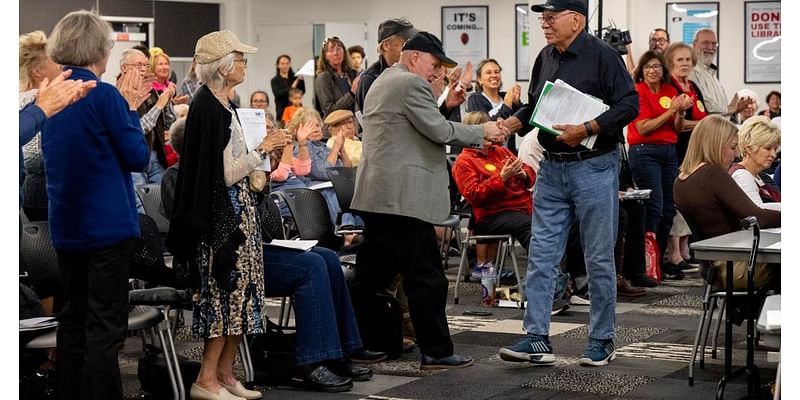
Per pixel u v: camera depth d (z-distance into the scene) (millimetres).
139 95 4875
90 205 4391
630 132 8875
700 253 4688
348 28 15906
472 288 8523
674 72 9242
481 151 7664
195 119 4660
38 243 4680
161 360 5145
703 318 5273
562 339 6418
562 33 5531
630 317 7184
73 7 14328
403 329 6191
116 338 4449
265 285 5164
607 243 5590
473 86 11453
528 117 5723
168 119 7387
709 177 5547
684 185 5648
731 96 14461
